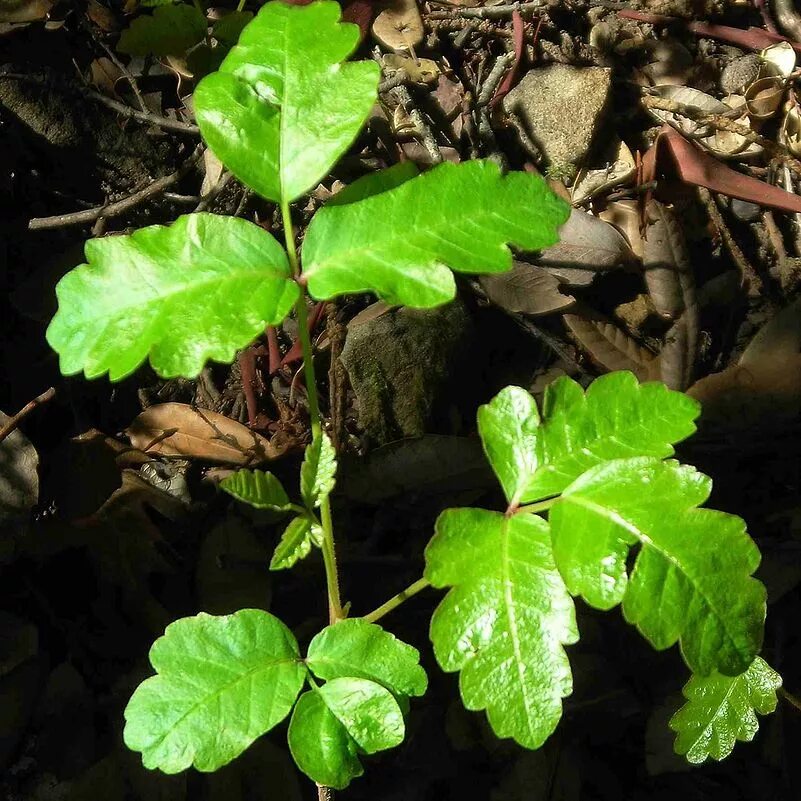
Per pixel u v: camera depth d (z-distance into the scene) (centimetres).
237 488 30
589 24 66
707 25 66
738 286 56
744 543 30
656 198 59
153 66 61
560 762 45
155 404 54
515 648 30
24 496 48
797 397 51
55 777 45
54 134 58
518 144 60
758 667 36
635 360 53
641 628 30
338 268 30
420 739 46
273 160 31
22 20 59
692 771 45
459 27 63
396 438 52
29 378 54
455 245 30
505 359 55
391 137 58
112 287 29
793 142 61
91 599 49
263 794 44
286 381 54
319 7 31
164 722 31
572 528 31
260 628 32
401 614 48
